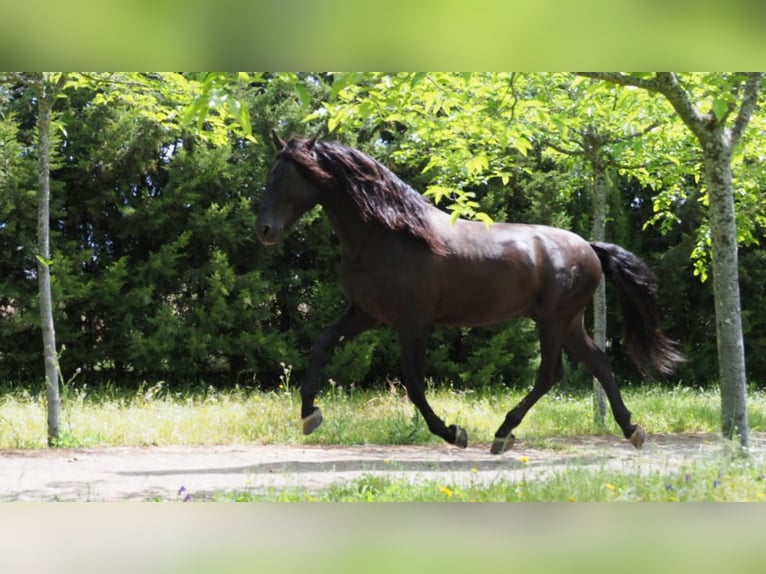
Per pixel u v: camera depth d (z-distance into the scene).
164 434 12.96
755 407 17.98
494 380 22.48
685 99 9.62
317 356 11.22
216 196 21.55
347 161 10.73
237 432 13.30
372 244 10.87
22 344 20.47
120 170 20.86
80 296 19.92
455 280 11.12
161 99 13.58
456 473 9.78
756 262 24.27
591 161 15.22
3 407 15.25
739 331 10.01
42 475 9.55
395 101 8.74
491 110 10.62
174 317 20.47
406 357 11.02
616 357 25.39
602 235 15.19
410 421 14.12
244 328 21.45
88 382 21.12
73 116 20.66
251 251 21.81
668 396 19.81
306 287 22.55
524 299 11.65
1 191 19.39
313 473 9.92
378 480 8.62
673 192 16.47
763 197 17.31
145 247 21.92
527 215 22.41
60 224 21.34
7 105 20.86
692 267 24.55
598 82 11.70
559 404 17.67
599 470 9.01
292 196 10.59
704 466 8.78
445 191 8.97
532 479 8.97
